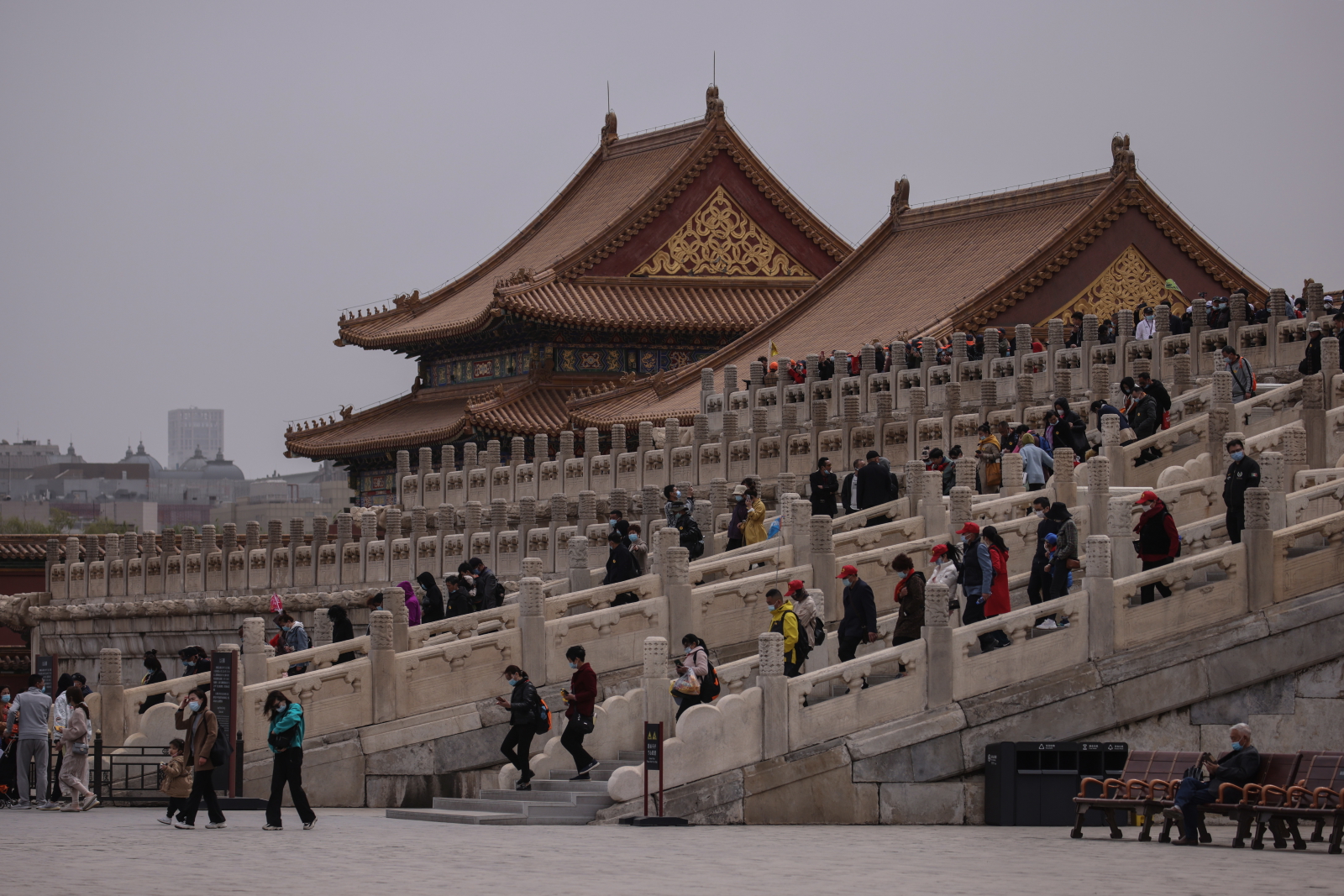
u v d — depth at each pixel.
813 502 40.88
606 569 38.94
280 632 40.81
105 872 22.48
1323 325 43.34
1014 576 34.84
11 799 35.53
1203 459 38.69
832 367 56.00
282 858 24.12
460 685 35.81
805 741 30.30
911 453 47.88
